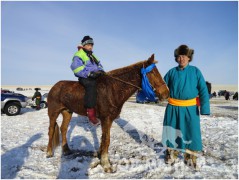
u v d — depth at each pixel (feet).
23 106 45.60
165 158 16.49
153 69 14.76
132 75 15.48
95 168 15.29
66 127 18.65
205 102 14.71
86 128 28.81
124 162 16.52
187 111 15.11
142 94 15.62
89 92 15.29
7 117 41.47
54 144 18.24
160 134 25.26
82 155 18.13
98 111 15.67
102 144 15.79
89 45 16.51
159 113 42.98
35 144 21.22
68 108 17.70
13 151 18.69
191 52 15.10
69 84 17.65
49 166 15.89
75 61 15.64
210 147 20.15
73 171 15.11
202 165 15.85
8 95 45.11
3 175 14.17
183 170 15.02
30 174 14.46
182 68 15.42
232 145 20.57
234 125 30.76
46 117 40.37
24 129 28.84
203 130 27.58
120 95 15.47
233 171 14.83
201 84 14.85
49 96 18.39
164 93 14.57
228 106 66.69
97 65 16.98
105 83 15.64
